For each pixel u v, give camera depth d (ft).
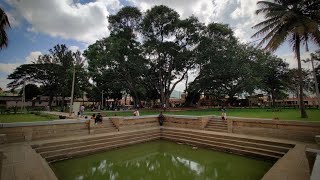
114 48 86.84
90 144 37.73
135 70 103.71
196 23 100.42
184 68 116.47
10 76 141.28
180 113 80.43
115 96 161.38
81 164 31.35
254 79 108.27
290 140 34.73
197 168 29.84
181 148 41.42
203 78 112.57
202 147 41.70
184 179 25.80
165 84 116.47
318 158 12.55
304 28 47.14
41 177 18.11
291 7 53.21
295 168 20.44
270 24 53.01
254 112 76.79
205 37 99.81
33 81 142.51
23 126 34.99
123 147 41.93
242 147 35.65
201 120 50.21
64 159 32.78
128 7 99.14
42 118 59.62
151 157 35.78
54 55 133.08
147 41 102.89
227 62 98.99
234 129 44.01
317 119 46.52
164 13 97.60
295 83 126.00
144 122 55.47
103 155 36.32
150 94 144.56
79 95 130.41
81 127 42.65
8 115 74.08
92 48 93.20
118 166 30.94
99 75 108.27
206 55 98.68
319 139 21.93
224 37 103.04
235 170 28.12
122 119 49.52
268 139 35.94
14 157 24.68
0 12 34.32
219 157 34.63
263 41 54.44
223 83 121.70
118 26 105.29
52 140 35.83
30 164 21.90
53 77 135.13
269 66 127.95
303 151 27.48
